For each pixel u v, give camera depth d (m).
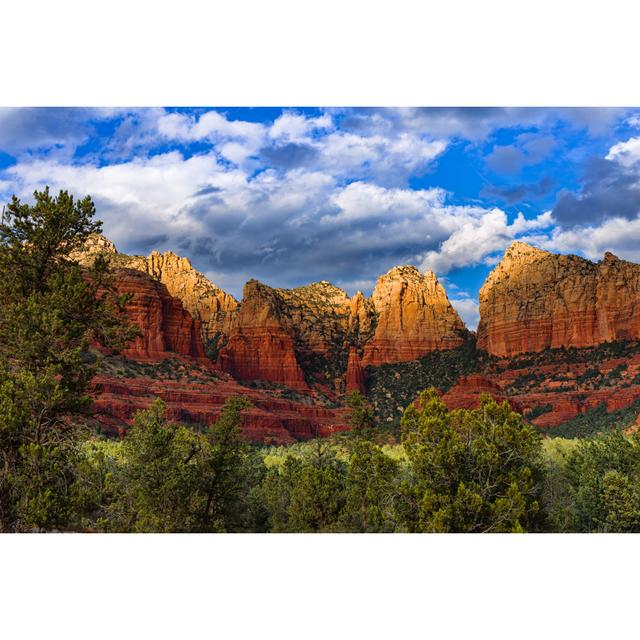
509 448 25.73
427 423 26.39
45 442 24.66
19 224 28.95
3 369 25.31
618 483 29.36
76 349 26.62
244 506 39.75
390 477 29.91
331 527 30.22
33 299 26.80
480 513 23.81
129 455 30.64
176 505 30.05
